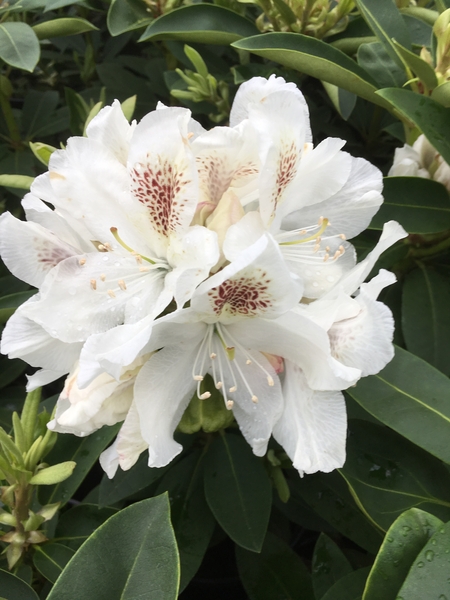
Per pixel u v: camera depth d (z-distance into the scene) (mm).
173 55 493
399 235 237
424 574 218
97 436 321
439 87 319
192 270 206
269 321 224
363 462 307
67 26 427
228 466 351
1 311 347
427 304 369
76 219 237
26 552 298
